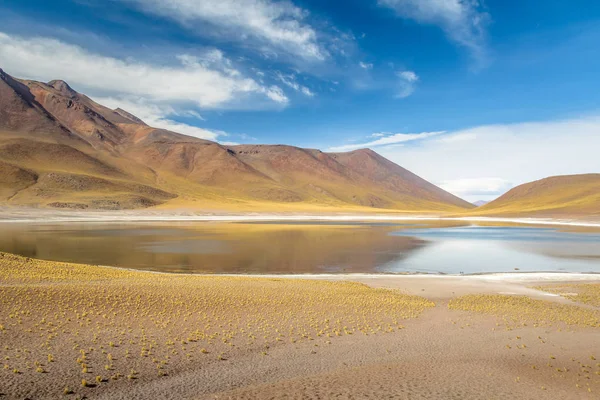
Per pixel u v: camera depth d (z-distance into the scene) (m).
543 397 14.89
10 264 34.47
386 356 18.61
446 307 29.03
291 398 14.06
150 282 32.44
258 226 117.19
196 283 33.22
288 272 45.66
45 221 129.00
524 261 55.03
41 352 16.77
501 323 24.61
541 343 21.00
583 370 17.58
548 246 71.75
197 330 21.03
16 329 18.86
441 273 46.16
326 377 16.03
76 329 19.81
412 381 15.90
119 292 27.00
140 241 73.81
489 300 31.22
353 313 25.94
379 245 71.69
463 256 59.03
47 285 27.62
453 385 15.64
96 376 15.04
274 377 15.88
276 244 71.12
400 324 23.97
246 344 19.44
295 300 28.39
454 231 106.38
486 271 47.72
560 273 45.91
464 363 18.02
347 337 21.17
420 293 34.56
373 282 39.62
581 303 31.31
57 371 15.19
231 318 23.56
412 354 18.98
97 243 70.19
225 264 50.16
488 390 15.32
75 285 28.39
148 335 19.83
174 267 47.66
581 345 20.81
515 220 162.38
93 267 41.00
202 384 14.99
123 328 20.55
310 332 21.69
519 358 18.81
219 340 19.81
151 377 15.37
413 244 73.69
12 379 14.22
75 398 13.39
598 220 144.25
